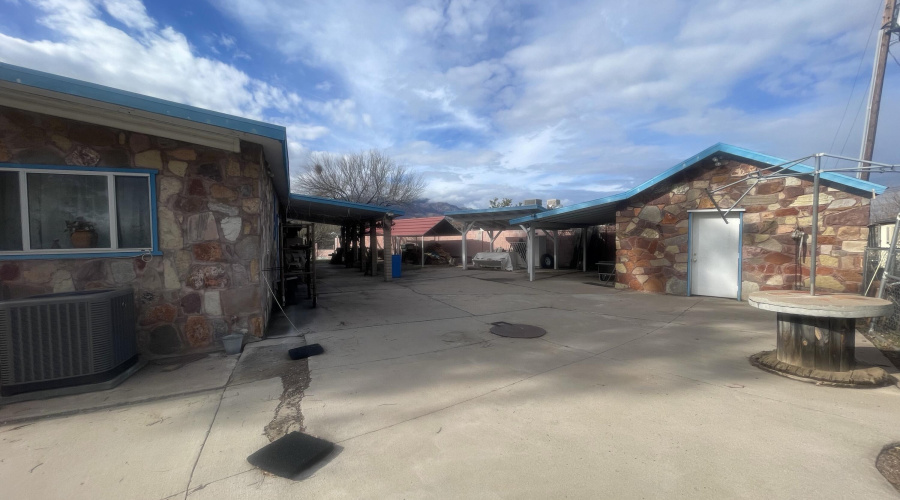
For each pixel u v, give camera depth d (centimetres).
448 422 345
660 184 1060
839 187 822
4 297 494
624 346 573
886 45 1178
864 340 579
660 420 343
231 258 595
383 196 3119
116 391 422
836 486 253
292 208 1516
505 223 2020
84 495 257
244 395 414
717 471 270
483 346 583
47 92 450
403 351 561
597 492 250
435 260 2436
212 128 530
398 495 251
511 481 262
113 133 532
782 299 451
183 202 566
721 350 547
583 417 351
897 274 659
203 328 579
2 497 254
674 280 1044
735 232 955
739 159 930
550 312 840
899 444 301
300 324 741
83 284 522
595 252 1928
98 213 531
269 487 261
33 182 505
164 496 255
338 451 302
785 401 378
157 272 553
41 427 349
